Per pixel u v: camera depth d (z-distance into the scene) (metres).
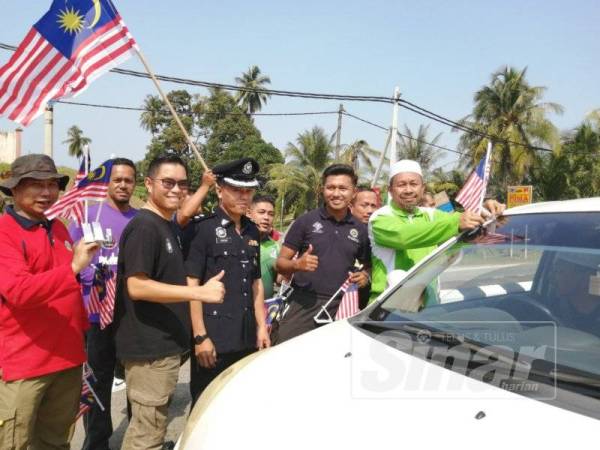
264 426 1.95
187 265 3.42
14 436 2.74
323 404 1.98
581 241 2.54
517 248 2.68
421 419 1.78
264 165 44.59
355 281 3.90
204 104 47.53
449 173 32.12
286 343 2.65
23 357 2.74
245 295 3.53
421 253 3.73
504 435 1.65
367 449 1.71
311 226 3.99
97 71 4.03
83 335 3.01
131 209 4.41
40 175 2.79
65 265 2.71
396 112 17.39
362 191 4.96
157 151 45.69
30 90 3.92
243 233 3.64
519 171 29.92
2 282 2.61
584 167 29.50
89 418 3.70
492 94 30.70
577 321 2.29
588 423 1.66
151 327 3.04
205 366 3.34
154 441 3.09
